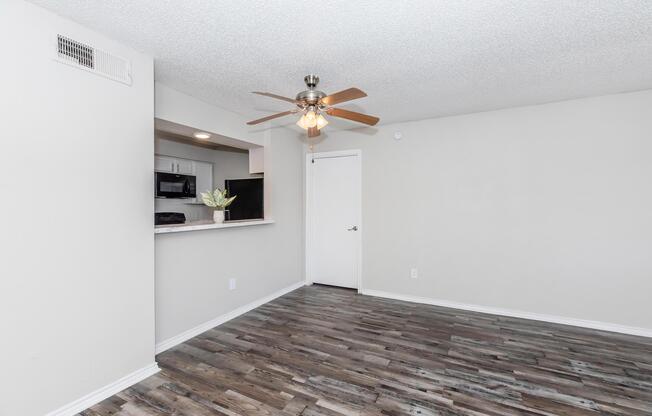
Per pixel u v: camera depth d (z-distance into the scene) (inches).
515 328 114.3
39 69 62.0
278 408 69.1
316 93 82.0
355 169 164.9
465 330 112.2
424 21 67.7
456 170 137.6
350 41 76.2
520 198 125.9
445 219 139.9
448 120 138.9
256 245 140.1
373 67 90.4
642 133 108.0
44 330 62.9
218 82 100.7
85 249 69.6
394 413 67.3
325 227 174.6
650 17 66.0
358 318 124.5
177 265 102.7
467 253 135.8
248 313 130.7
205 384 78.5
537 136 122.8
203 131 118.3
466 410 68.2
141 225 81.7
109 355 74.2
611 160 112.0
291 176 165.9
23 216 59.9
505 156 128.4
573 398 72.4
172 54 82.7
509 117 127.4
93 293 71.1
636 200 108.8
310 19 67.1
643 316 108.0
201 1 60.9
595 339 104.5
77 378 68.1
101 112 72.5
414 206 146.4
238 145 146.9
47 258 63.3
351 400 71.8
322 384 78.3
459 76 96.6
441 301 140.9
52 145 63.9
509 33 72.6
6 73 57.6
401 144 149.0
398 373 83.2
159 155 180.4
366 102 119.9
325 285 175.6
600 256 113.7
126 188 77.9
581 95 112.9
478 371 84.2
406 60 86.0
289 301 147.1
